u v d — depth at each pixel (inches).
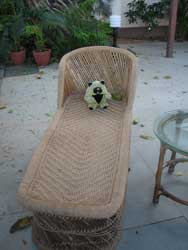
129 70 76.6
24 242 60.0
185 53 185.2
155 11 210.4
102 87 76.5
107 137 63.3
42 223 53.3
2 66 165.2
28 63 169.8
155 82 139.7
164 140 61.1
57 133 64.6
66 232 52.6
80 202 46.9
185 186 75.2
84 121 69.7
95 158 57.1
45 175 52.8
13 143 93.0
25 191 48.9
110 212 45.7
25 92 131.8
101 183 51.0
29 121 106.7
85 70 81.3
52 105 119.0
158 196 68.6
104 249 55.9
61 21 162.4
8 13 164.1
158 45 203.9
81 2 175.6
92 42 171.3
